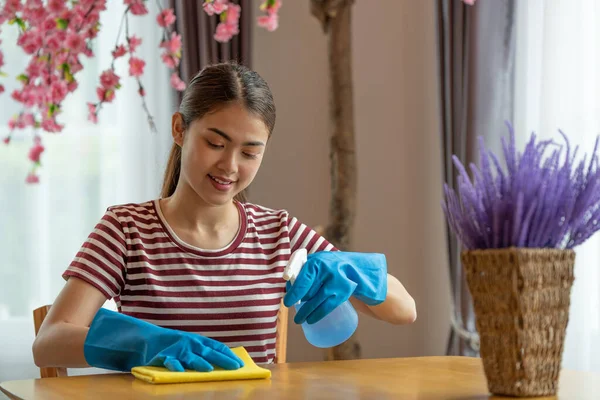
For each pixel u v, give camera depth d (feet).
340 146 8.93
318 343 4.37
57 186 9.35
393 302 5.01
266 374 3.88
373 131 10.37
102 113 9.45
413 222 10.11
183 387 3.62
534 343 3.22
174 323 5.10
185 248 5.22
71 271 4.91
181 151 5.34
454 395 3.40
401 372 4.11
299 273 4.17
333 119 8.97
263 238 5.50
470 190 3.29
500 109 8.25
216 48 9.41
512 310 3.18
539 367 3.25
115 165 9.49
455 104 8.74
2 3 8.37
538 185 3.18
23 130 9.25
